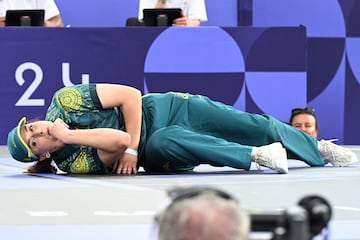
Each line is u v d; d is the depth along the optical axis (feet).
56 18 48.96
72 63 39.45
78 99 23.72
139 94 24.44
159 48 39.68
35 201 17.61
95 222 14.26
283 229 4.54
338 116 49.11
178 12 41.52
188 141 24.00
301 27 39.65
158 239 4.24
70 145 23.53
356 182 22.26
